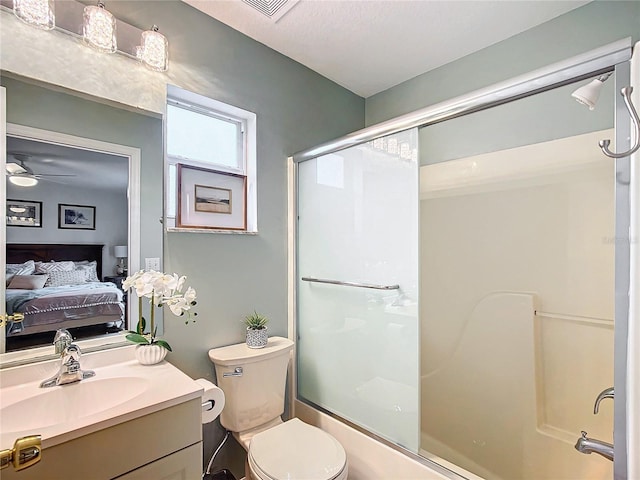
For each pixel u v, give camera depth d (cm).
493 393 186
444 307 211
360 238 164
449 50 193
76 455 82
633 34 146
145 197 139
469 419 193
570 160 158
